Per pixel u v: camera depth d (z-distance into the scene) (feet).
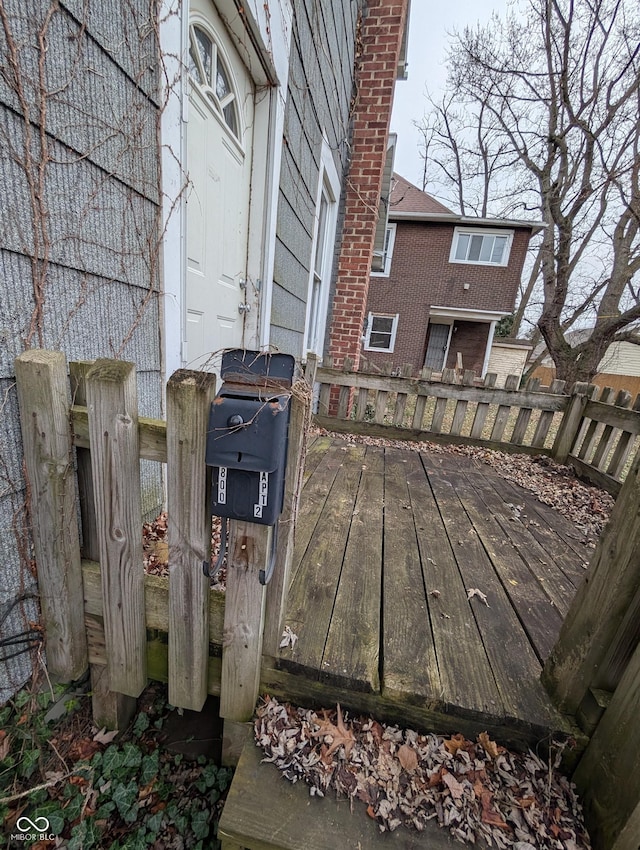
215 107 6.45
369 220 16.63
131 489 3.22
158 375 5.48
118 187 4.27
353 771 3.20
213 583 4.57
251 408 2.60
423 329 43.32
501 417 12.88
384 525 6.68
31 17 3.00
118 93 4.07
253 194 8.34
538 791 3.17
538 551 6.30
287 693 3.70
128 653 3.69
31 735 3.63
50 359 3.04
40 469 3.25
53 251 3.51
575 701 3.34
